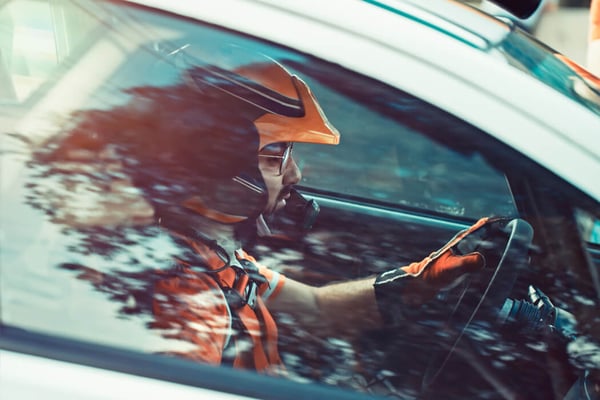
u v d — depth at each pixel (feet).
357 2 4.55
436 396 4.56
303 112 4.52
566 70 5.22
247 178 4.65
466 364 4.68
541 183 4.50
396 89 4.45
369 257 5.10
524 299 4.82
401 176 4.74
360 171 5.02
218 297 4.62
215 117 4.52
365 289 4.96
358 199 5.26
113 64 4.51
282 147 4.67
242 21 4.45
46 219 4.33
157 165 4.50
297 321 4.77
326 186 5.22
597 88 5.12
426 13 4.75
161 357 4.24
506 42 5.04
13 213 4.31
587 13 14.96
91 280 4.31
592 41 11.61
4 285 4.20
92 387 4.01
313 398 4.35
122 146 4.48
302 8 4.48
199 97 4.51
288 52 4.46
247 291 4.80
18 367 4.00
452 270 4.96
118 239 4.42
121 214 4.45
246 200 4.68
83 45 4.55
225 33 4.46
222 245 4.75
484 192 4.65
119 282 4.35
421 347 4.74
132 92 4.50
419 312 4.88
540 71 4.90
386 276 5.05
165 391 4.10
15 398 3.92
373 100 4.48
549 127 4.47
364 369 4.59
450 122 4.47
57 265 4.29
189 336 4.38
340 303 4.91
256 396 4.26
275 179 4.75
